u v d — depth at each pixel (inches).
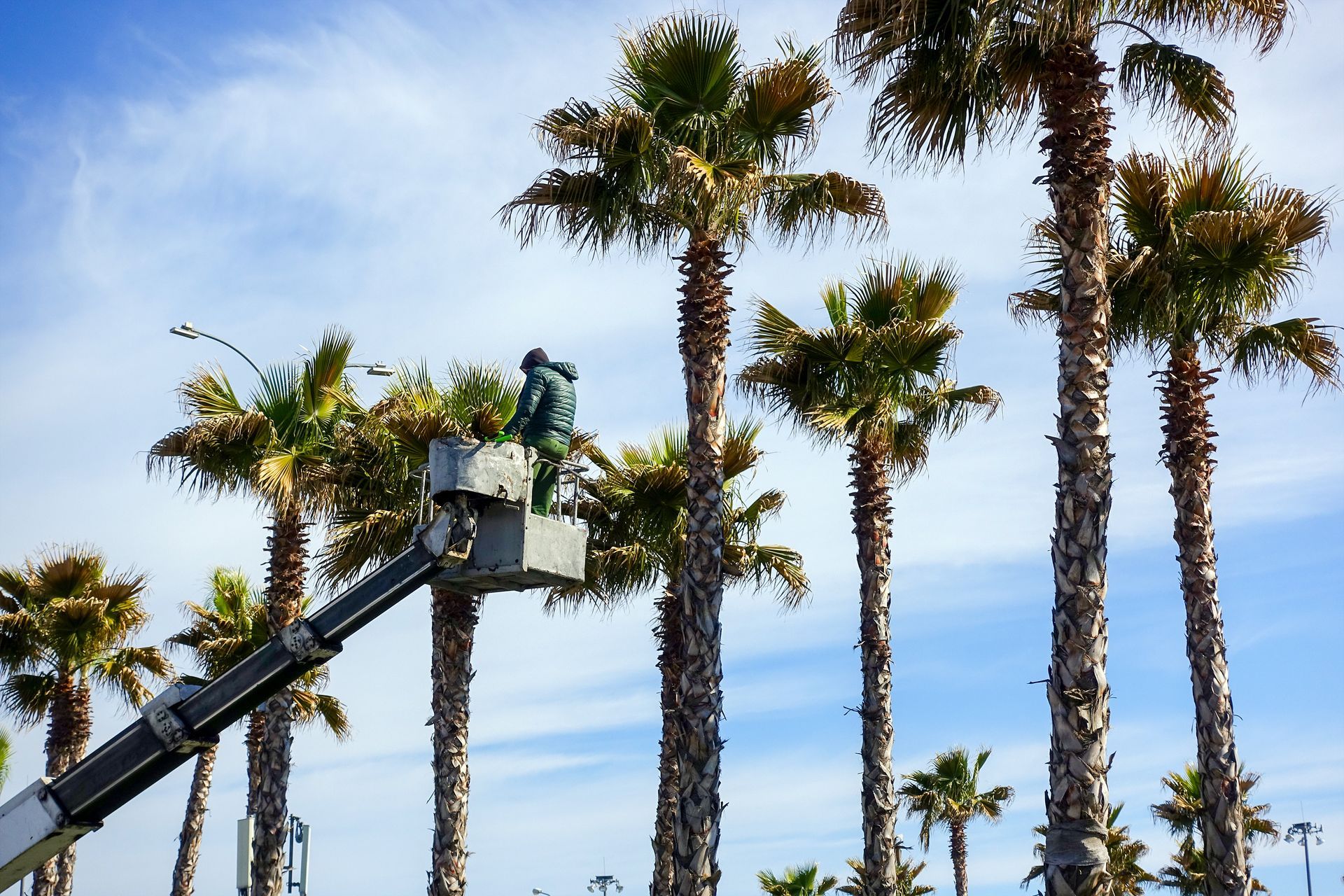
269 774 888.9
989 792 1667.1
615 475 840.3
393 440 807.7
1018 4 495.8
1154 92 542.6
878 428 808.9
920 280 843.4
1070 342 463.5
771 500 882.8
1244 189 696.4
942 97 518.0
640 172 617.9
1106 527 446.6
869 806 783.1
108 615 1109.1
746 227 629.3
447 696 791.1
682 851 560.4
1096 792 425.1
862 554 813.9
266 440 822.5
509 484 462.6
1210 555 685.3
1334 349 716.7
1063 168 477.4
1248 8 493.0
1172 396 701.3
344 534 774.5
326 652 453.4
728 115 631.2
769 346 809.5
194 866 1332.4
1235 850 650.2
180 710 447.8
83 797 433.1
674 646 881.5
